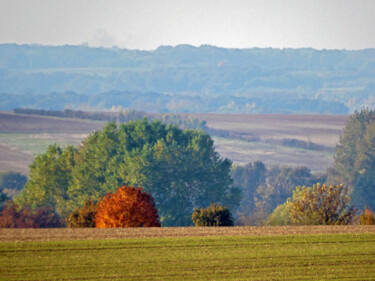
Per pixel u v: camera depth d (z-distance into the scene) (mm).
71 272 68500
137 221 104875
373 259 74938
